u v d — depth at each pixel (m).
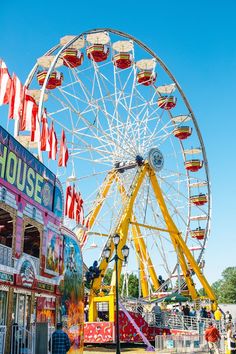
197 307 42.53
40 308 19.55
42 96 32.47
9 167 17.38
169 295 39.09
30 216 18.98
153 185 41.56
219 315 38.12
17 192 17.94
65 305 22.53
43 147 24.58
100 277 33.59
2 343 15.62
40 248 19.94
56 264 21.61
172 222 42.41
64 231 23.16
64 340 16.05
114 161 41.91
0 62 20.97
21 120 22.50
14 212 17.61
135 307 35.28
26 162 18.94
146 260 44.72
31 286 18.73
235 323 37.44
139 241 46.16
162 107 45.19
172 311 38.72
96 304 32.69
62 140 27.31
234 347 26.03
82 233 38.69
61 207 22.84
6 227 20.70
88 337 31.25
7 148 17.27
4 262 16.70
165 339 29.00
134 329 31.55
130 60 40.50
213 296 43.00
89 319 32.28
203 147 48.97
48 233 20.84
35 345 16.77
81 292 25.27
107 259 31.03
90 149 39.28
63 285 22.50
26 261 18.39
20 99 21.33
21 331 16.70
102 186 41.44
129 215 37.47
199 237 48.28
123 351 29.56
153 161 41.22
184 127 46.12
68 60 37.22
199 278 43.38
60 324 16.39
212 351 25.47
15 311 17.48
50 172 21.53
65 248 23.17
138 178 39.88
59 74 36.81
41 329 17.03
